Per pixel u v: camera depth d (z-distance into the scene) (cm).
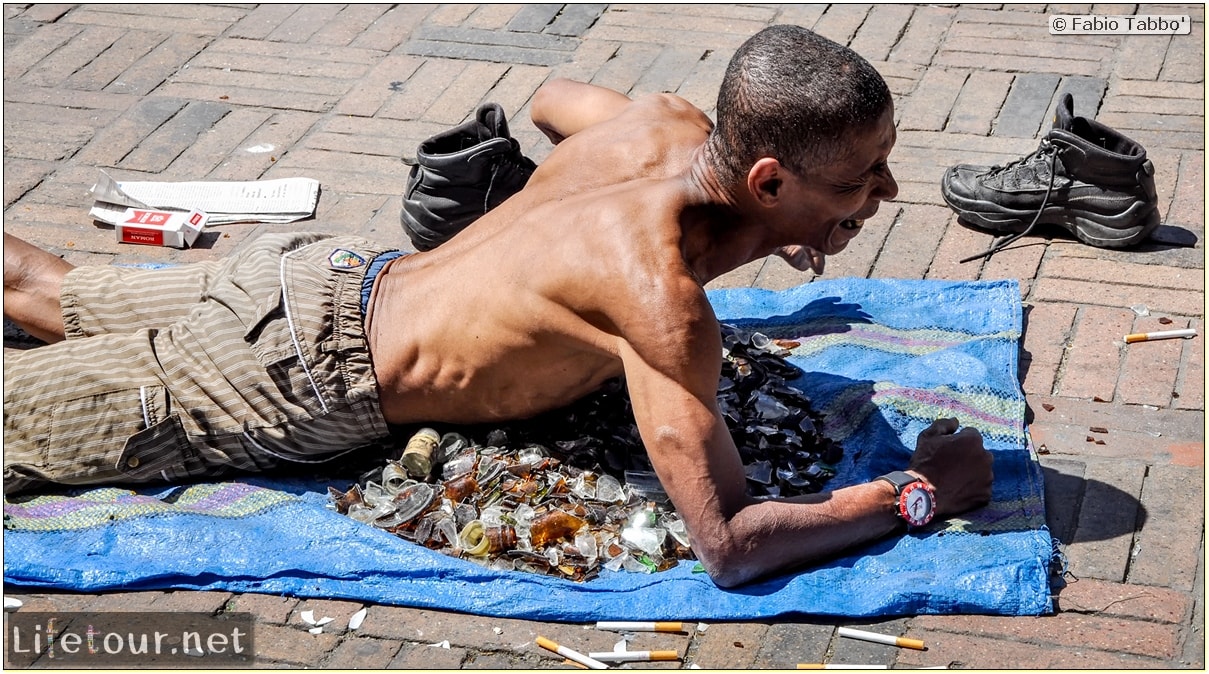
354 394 304
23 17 600
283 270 310
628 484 303
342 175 476
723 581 275
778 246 280
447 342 296
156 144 496
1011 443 320
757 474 303
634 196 270
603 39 566
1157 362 358
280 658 270
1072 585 281
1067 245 416
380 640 275
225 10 607
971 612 273
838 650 266
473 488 303
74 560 292
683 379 258
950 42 548
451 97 525
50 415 308
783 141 251
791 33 258
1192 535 294
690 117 324
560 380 294
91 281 336
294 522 299
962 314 380
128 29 589
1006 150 470
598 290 263
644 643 270
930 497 287
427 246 411
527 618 278
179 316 325
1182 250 409
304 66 554
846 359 361
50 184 471
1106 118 485
